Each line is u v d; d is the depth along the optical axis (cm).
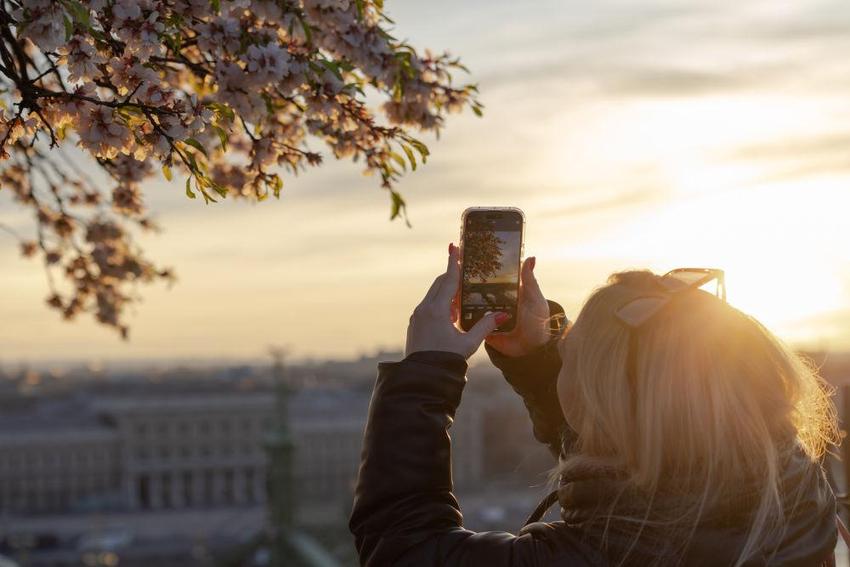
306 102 383
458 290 274
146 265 625
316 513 5953
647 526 212
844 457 311
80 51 324
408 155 405
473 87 412
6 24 330
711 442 211
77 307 618
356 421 16488
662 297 229
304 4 370
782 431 222
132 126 343
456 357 241
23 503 15875
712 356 218
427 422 232
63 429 16612
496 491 14188
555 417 285
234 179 473
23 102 340
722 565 209
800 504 216
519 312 282
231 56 356
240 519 14075
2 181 544
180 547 12300
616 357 222
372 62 383
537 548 220
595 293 237
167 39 346
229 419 16762
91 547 12306
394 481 228
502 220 276
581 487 221
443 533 224
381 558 225
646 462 211
